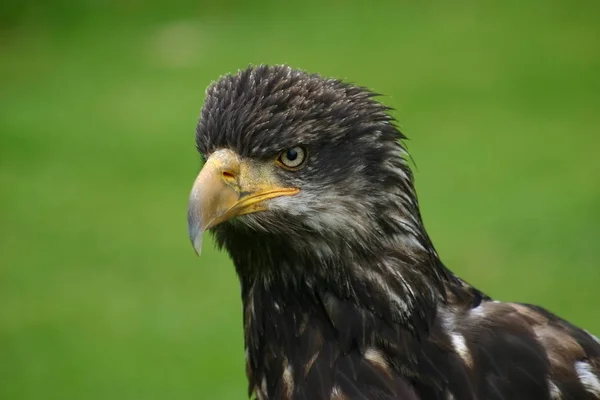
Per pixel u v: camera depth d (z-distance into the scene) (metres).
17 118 19.59
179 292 13.23
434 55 21.61
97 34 24.44
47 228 15.12
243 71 6.12
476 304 6.00
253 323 6.14
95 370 11.80
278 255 5.93
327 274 5.84
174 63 22.22
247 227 5.90
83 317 12.83
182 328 12.45
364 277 5.79
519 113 18.23
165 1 25.92
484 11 24.08
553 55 21.08
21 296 13.41
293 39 23.12
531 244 13.70
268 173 5.87
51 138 18.50
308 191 5.82
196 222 5.72
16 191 16.41
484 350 5.71
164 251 14.30
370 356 5.78
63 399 11.44
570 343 5.84
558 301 12.48
